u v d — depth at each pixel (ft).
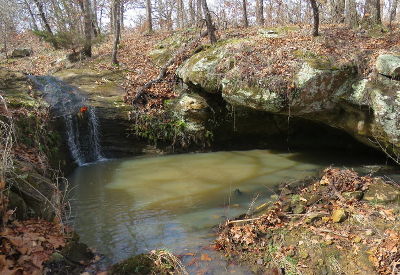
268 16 71.82
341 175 20.48
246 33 39.32
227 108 31.42
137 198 21.11
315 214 16.63
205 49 34.94
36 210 14.87
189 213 18.79
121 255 14.49
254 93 25.29
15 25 77.71
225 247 14.94
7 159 14.85
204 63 29.63
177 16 81.25
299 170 25.48
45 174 20.45
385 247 13.64
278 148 32.91
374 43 26.78
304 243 14.73
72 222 17.60
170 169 27.04
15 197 13.88
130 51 50.01
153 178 24.93
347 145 30.76
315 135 32.01
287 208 17.67
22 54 55.72
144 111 32.42
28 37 70.54
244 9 52.13
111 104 32.30
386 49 24.31
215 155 30.99
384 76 21.63
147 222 17.72
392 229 14.85
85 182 24.25
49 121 26.37
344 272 13.08
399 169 24.14
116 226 17.25
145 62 43.73
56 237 13.94
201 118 31.63
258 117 31.45
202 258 14.28
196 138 31.89
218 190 22.20
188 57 35.53
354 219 16.10
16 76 31.48
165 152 31.89
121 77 39.37
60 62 47.73
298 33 33.99
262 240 15.28
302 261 13.80
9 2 74.69
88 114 30.14
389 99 20.86
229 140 32.89
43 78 34.24
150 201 20.61
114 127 31.35
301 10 65.36
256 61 26.53
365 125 22.98
